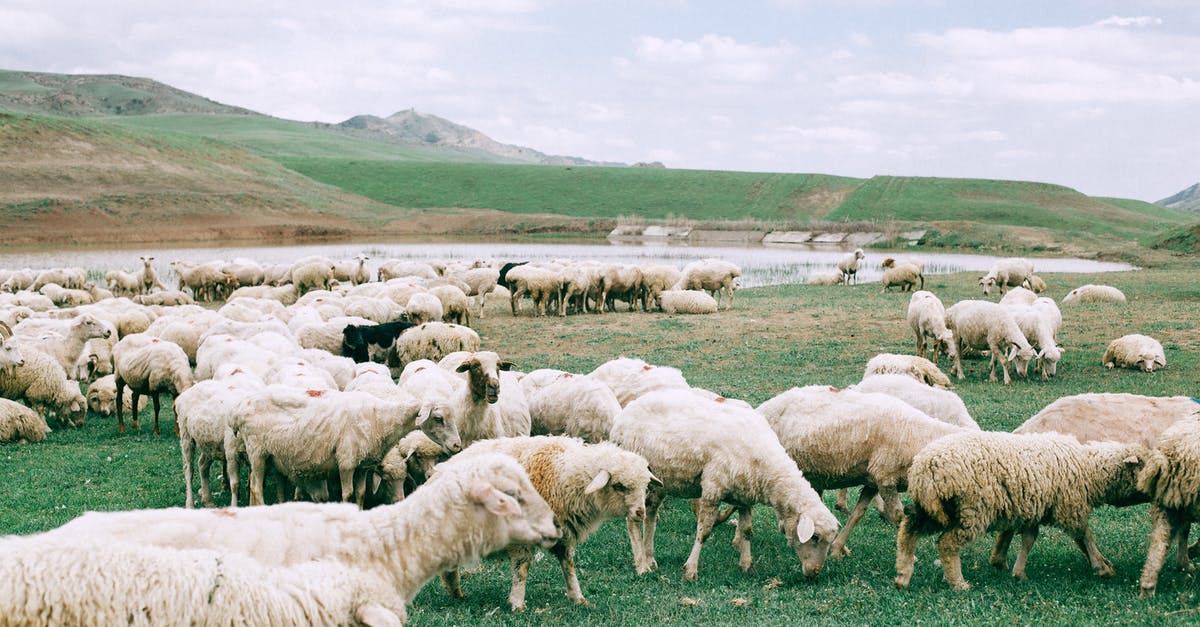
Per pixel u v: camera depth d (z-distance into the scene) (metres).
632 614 7.92
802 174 149.25
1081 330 24.64
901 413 9.85
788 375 20.41
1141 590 7.93
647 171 155.12
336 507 6.62
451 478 6.42
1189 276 39.75
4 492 12.40
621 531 11.12
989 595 8.03
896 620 7.39
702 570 9.59
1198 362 20.00
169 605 4.98
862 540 10.47
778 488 9.12
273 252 69.75
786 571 9.48
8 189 87.25
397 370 21.53
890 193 130.62
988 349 20.19
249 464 11.67
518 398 12.52
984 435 8.59
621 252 75.50
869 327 26.59
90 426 17.27
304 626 5.24
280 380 13.69
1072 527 8.61
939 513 8.40
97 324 19.31
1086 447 8.73
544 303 31.09
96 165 100.06
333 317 23.66
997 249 79.88
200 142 130.38
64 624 4.77
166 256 63.88
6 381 16.14
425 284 31.30
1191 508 7.87
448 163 161.62
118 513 6.16
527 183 147.38
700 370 21.25
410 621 7.79
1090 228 106.94
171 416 18.12
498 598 8.65
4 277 38.25
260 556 6.10
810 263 64.25
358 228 102.12
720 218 127.50
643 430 9.91
